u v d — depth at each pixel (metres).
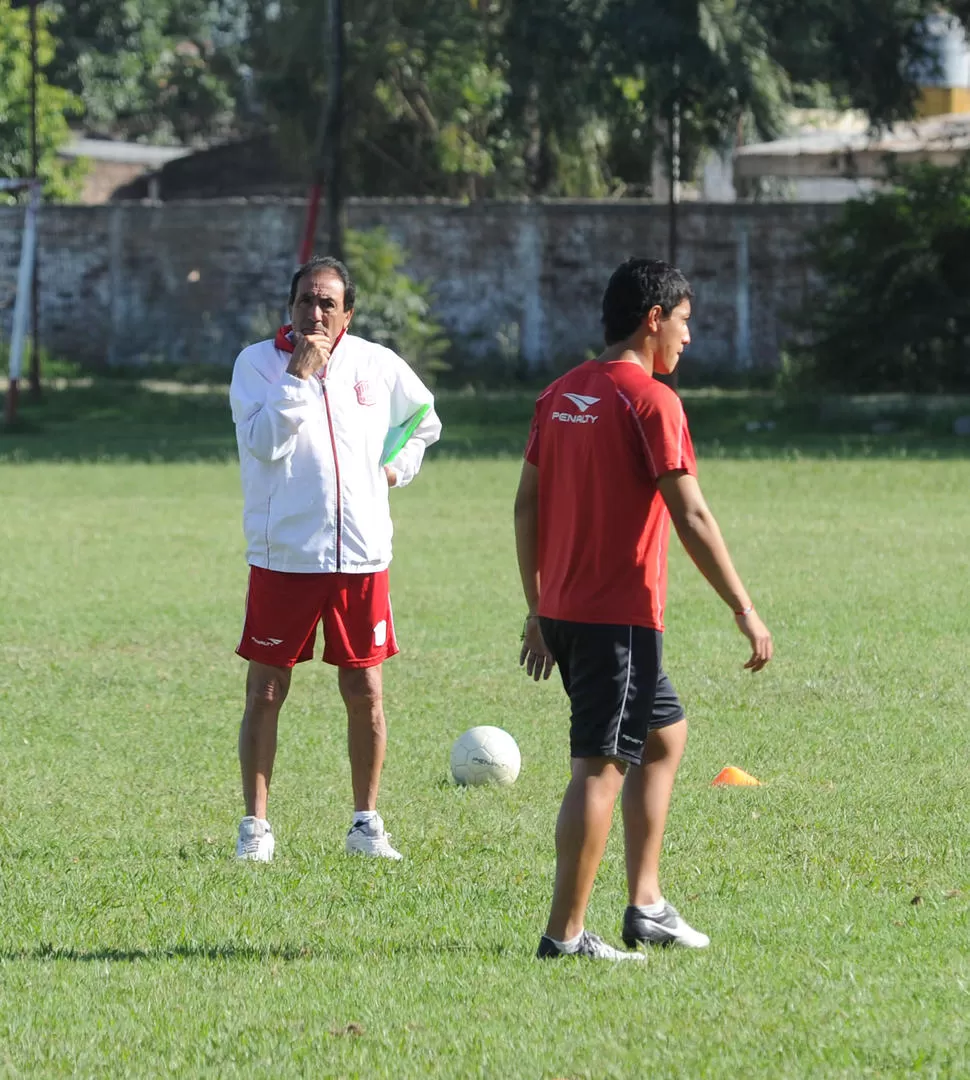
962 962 15.73
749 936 16.89
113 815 23.27
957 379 106.06
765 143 127.94
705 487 68.00
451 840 21.70
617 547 15.88
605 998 14.76
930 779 24.73
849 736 27.73
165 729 29.12
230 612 41.50
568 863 15.99
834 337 106.00
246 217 125.00
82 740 28.22
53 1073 13.25
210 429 100.69
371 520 21.11
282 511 20.78
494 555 50.88
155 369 126.00
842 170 121.38
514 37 100.62
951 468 73.62
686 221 121.56
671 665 34.06
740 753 26.53
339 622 21.05
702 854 20.62
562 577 16.08
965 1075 12.70
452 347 124.00
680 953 16.30
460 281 123.75
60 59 180.62
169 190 169.62
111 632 38.72
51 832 22.22
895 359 104.25
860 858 20.27
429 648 36.41
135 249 127.75
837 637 36.91
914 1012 14.18
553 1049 13.44
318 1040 13.84
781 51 98.25
